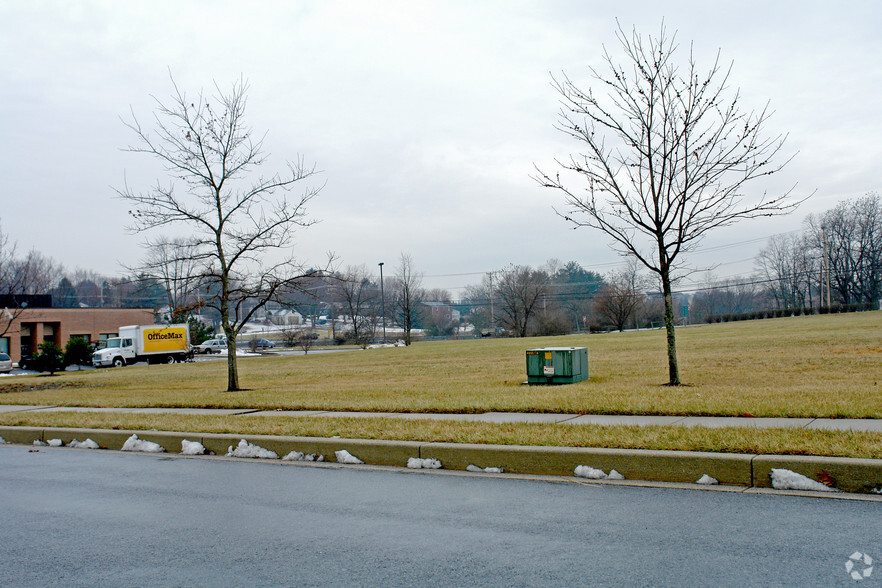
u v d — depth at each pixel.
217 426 11.52
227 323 20.78
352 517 6.52
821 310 76.38
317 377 27.84
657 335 50.31
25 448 11.94
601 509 6.45
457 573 4.91
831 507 6.17
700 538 5.46
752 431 8.55
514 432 9.38
